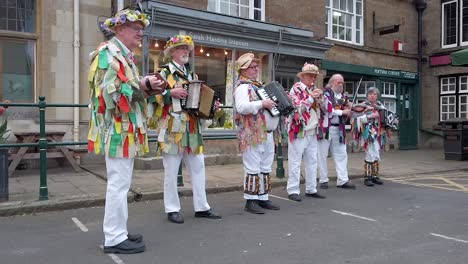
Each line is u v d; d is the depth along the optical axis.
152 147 9.24
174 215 5.35
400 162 12.02
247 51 11.02
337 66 13.74
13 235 4.79
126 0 9.76
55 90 9.27
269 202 6.14
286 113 5.85
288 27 11.47
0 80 8.95
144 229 5.04
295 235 4.82
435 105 16.44
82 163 9.52
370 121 8.12
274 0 11.99
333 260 4.01
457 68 15.63
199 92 5.14
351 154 13.69
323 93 7.39
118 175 4.14
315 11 12.92
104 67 3.98
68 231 4.96
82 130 9.54
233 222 5.36
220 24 10.05
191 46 5.24
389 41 15.59
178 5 9.57
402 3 16.11
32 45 9.27
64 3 9.34
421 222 5.43
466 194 7.39
